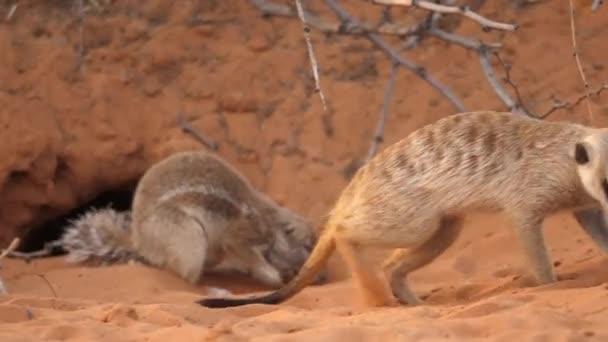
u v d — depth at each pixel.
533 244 10.31
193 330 8.45
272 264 13.66
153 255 13.49
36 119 15.31
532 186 10.21
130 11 16.36
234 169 14.11
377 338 8.01
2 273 13.46
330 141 15.28
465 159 10.30
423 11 15.83
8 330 8.79
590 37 15.52
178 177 13.48
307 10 16.02
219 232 13.51
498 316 8.37
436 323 8.32
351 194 10.71
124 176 15.58
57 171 15.44
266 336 8.21
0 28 15.95
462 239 13.21
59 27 16.09
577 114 14.62
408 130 15.09
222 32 16.22
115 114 15.61
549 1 15.88
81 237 14.03
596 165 9.78
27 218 15.33
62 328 8.70
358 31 13.12
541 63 15.40
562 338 7.77
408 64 12.94
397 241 10.38
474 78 15.36
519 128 10.38
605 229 10.74
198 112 15.73
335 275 13.31
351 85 15.60
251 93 15.77
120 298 11.91
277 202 14.93
